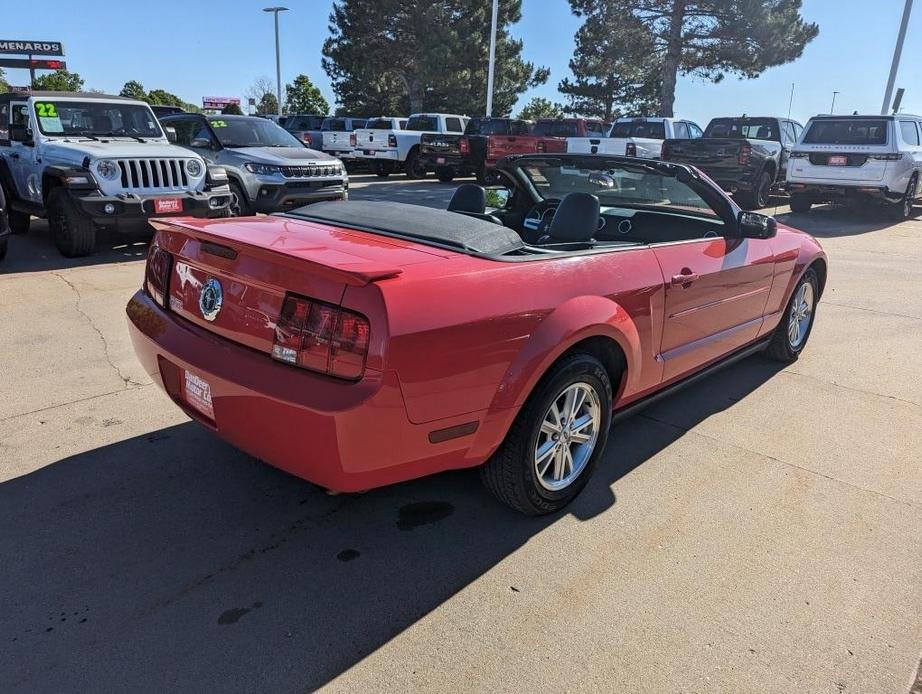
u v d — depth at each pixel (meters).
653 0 29.53
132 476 3.27
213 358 2.58
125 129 9.34
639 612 2.50
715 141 14.09
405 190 17.41
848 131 13.04
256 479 3.30
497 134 19.25
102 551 2.71
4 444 3.50
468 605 2.50
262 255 2.46
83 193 7.59
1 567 2.59
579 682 2.17
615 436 3.93
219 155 10.28
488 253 2.80
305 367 2.36
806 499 3.30
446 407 2.43
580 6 31.02
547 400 2.80
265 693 2.08
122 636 2.28
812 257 4.97
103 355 4.78
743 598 2.59
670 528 3.03
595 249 3.28
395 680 2.15
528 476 2.87
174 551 2.74
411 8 37.72
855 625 2.47
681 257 3.57
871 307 6.98
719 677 2.21
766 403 4.47
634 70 33.50
